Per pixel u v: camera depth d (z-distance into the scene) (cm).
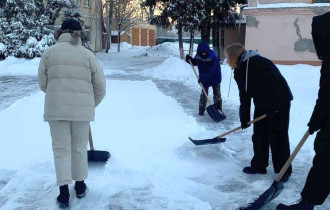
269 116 386
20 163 438
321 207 338
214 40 1902
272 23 1384
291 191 373
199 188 377
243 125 414
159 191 369
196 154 471
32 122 648
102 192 365
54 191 366
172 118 690
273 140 390
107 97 919
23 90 1088
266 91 374
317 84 1038
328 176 298
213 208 338
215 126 647
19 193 362
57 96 322
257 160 414
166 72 1548
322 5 1303
